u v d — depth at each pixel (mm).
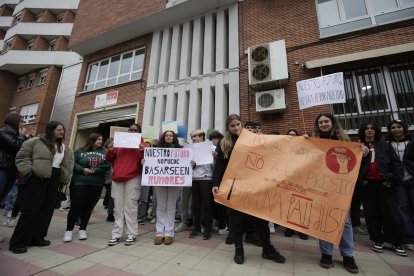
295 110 6684
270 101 6730
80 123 11383
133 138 3850
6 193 3672
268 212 2844
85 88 11930
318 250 3430
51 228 4691
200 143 4219
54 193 3678
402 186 3869
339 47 6566
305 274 2615
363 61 6141
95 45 11578
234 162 3131
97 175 4051
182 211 4660
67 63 15992
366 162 2965
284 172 2980
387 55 5777
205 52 8742
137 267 2793
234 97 7668
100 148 4367
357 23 6660
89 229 4641
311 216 2729
